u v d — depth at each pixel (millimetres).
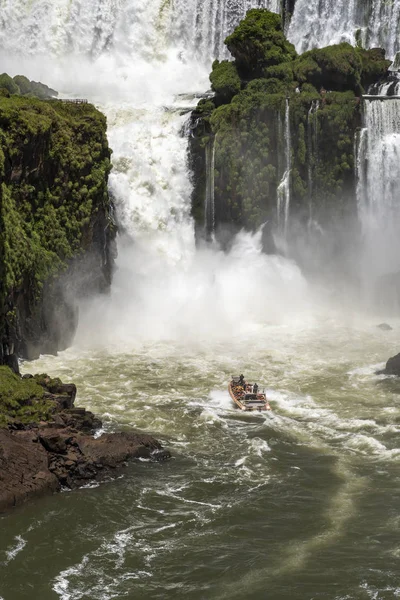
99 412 80625
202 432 77062
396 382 89875
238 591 54094
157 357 97625
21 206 91250
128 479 67375
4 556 57125
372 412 82000
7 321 85500
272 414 81438
